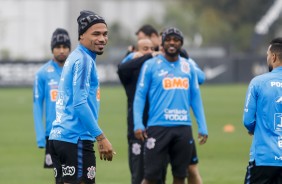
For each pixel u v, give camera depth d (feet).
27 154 150.61
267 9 556.10
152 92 94.22
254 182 76.84
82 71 72.43
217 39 571.28
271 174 75.72
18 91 335.26
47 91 102.01
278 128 75.92
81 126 73.51
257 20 567.18
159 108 93.76
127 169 129.49
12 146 162.40
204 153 147.02
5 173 126.52
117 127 194.59
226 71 376.27
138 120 94.58
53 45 102.12
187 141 93.97
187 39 631.97
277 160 75.15
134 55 103.30
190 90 95.45
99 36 74.28
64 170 73.92
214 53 444.96
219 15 573.74
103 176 122.21
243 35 565.12
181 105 94.02
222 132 182.60
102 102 277.85
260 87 76.33
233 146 157.28
